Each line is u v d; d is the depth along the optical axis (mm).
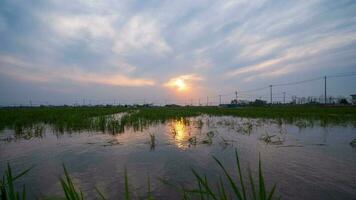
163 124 18625
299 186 4961
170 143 9852
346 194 4578
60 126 14516
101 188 4953
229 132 13484
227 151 8312
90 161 7012
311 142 10031
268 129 14859
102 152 8180
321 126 16266
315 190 4770
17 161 7078
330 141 10281
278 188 4859
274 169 6141
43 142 10109
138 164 6680
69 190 1961
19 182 5285
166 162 6867
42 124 17375
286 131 13758
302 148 8797
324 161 6918
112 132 13195
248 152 8148
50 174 5855
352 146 9141
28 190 4844
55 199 4262
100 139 10859
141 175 5742
